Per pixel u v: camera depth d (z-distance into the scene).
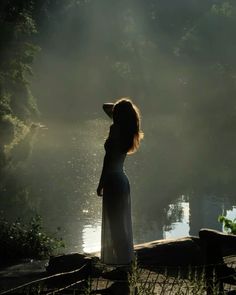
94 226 17.61
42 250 11.85
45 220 18.44
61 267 8.95
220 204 23.00
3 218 17.53
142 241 16.25
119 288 6.73
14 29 45.12
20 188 25.34
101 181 7.35
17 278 8.92
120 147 7.23
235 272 6.50
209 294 5.88
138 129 7.27
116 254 7.36
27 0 48.00
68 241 15.34
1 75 45.50
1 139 39.31
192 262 9.00
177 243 9.41
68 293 6.39
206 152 43.50
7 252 11.17
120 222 7.33
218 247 6.53
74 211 20.19
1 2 44.91
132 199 24.25
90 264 6.83
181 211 21.38
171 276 7.69
